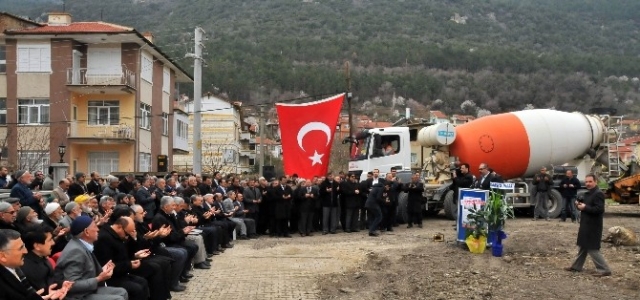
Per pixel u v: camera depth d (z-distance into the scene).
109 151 36.31
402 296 9.86
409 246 15.24
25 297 5.82
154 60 39.31
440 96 84.31
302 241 17.05
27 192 12.12
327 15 103.50
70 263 7.25
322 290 10.40
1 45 34.94
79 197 11.00
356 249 14.94
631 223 20.44
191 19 90.38
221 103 60.84
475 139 22.08
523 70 86.00
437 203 22.47
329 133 21.02
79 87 34.72
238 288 10.59
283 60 78.19
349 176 19.59
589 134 23.42
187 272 11.28
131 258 8.77
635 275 11.18
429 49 91.44
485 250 14.12
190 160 58.31
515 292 10.02
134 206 9.95
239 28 89.75
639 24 122.31
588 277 11.18
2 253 5.71
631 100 76.06
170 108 42.97
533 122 22.58
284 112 21.08
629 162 24.16
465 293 9.95
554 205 22.08
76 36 34.50
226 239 15.55
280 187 18.67
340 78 72.75
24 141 34.44
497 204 13.46
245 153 74.44
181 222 12.40
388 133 22.00
